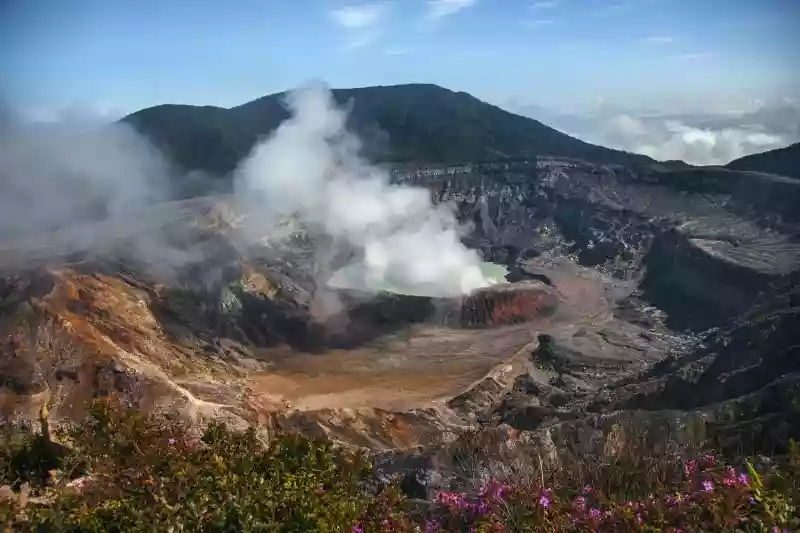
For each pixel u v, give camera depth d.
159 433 6.57
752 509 5.39
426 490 8.91
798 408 13.87
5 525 5.16
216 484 5.19
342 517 5.26
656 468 7.20
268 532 4.73
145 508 5.00
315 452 6.01
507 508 6.32
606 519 5.71
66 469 6.70
